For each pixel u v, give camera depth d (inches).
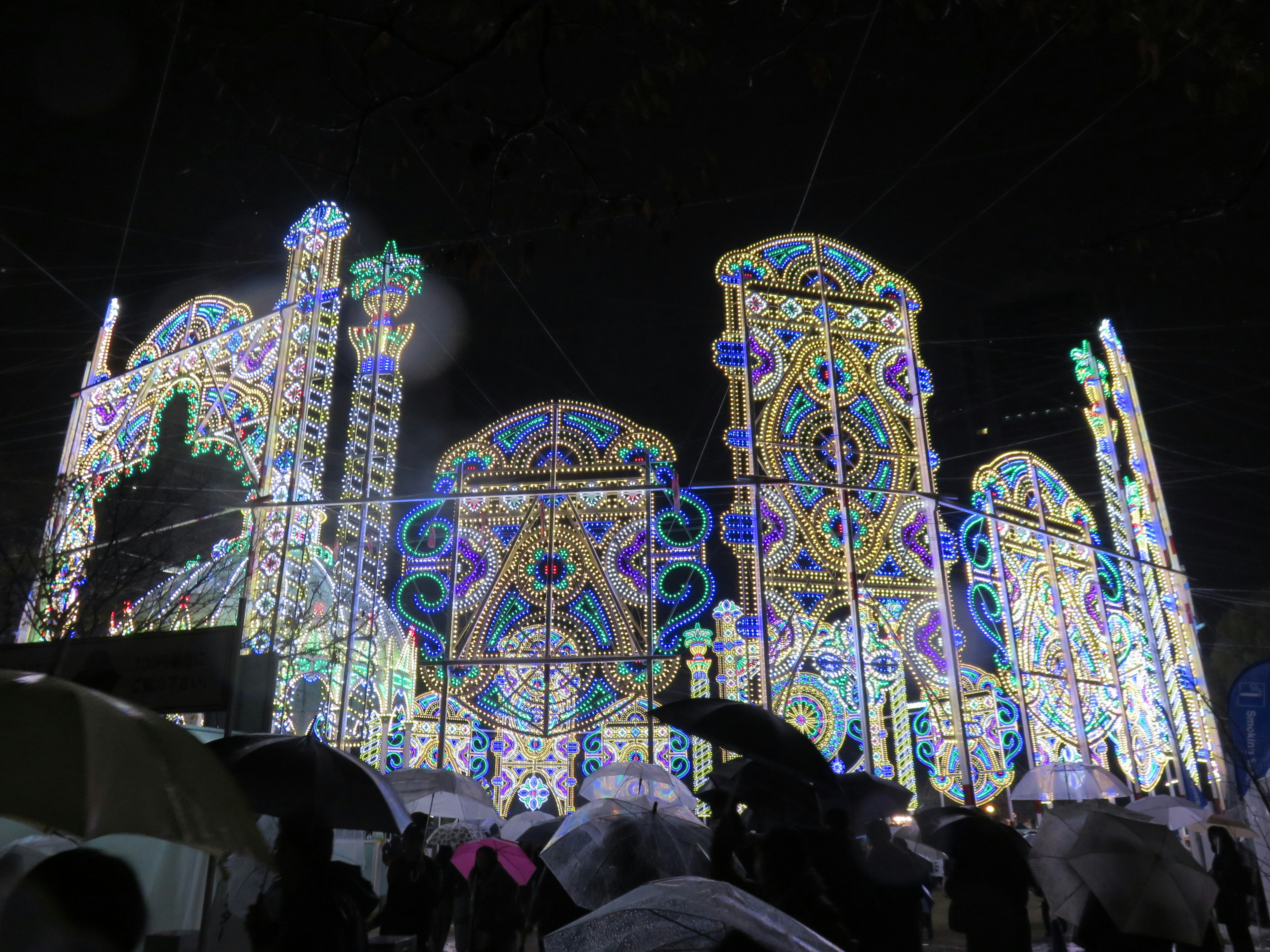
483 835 530.6
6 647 312.2
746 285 781.9
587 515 753.0
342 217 757.9
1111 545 1942.7
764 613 697.6
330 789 233.9
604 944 120.6
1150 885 249.8
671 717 315.6
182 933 296.7
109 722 117.3
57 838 255.3
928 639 759.1
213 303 789.9
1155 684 921.5
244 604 308.2
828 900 189.5
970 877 245.3
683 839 276.2
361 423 735.7
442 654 734.5
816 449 762.8
